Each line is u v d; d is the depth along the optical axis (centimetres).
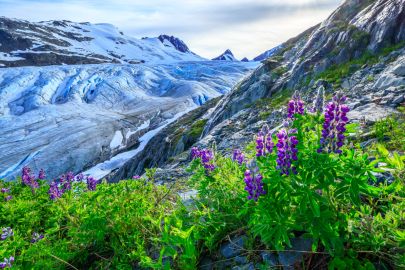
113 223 630
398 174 478
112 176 8994
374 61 2816
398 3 3144
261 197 434
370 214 452
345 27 3788
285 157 411
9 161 15725
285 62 4875
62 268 600
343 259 400
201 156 663
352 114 1355
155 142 8206
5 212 820
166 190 841
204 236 534
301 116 461
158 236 598
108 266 589
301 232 469
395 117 1181
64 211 686
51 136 18162
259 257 468
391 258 397
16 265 563
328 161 398
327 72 3228
